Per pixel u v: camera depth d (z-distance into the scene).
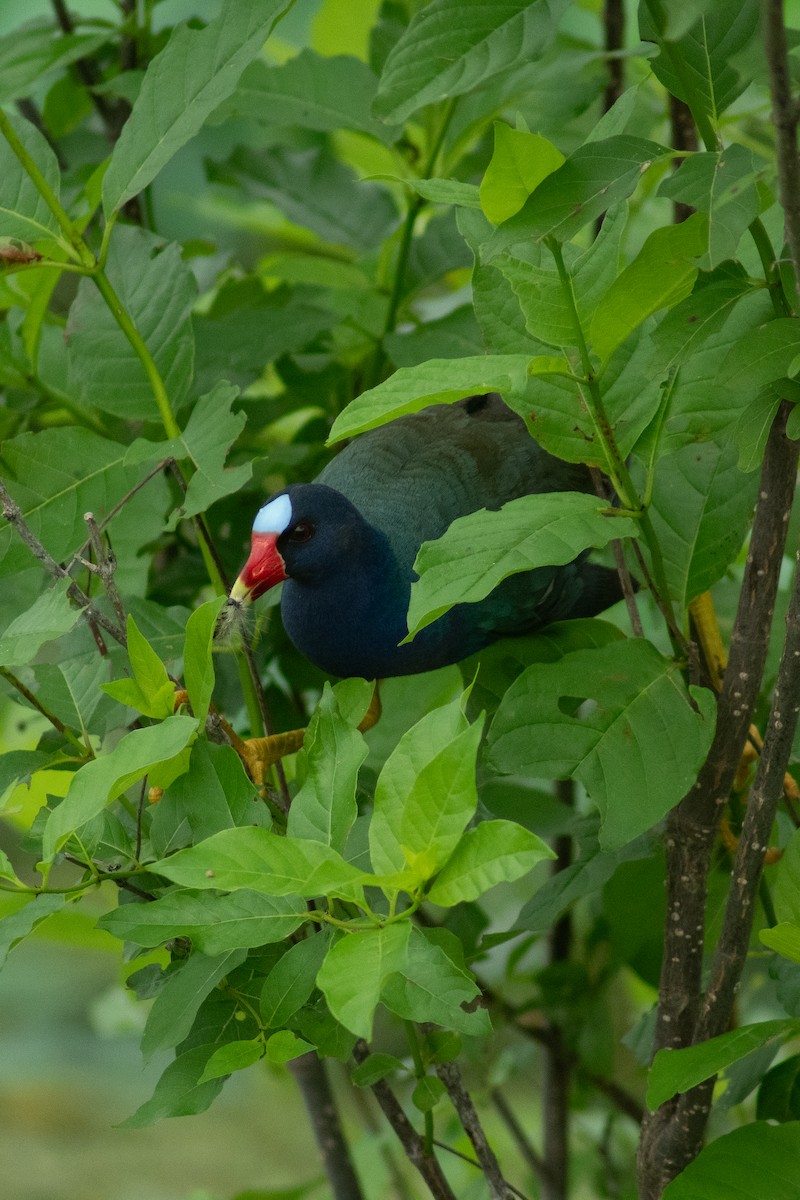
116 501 5.44
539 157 3.83
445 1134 7.66
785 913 4.17
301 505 6.48
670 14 3.42
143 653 4.34
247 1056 4.04
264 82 6.96
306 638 6.86
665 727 4.30
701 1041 4.47
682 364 4.32
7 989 14.26
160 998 4.14
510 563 3.82
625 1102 7.50
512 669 6.47
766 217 4.72
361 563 6.63
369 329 7.50
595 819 5.65
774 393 4.05
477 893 3.57
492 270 4.59
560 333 4.18
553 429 4.43
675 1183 4.15
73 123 8.51
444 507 6.90
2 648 4.25
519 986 8.57
